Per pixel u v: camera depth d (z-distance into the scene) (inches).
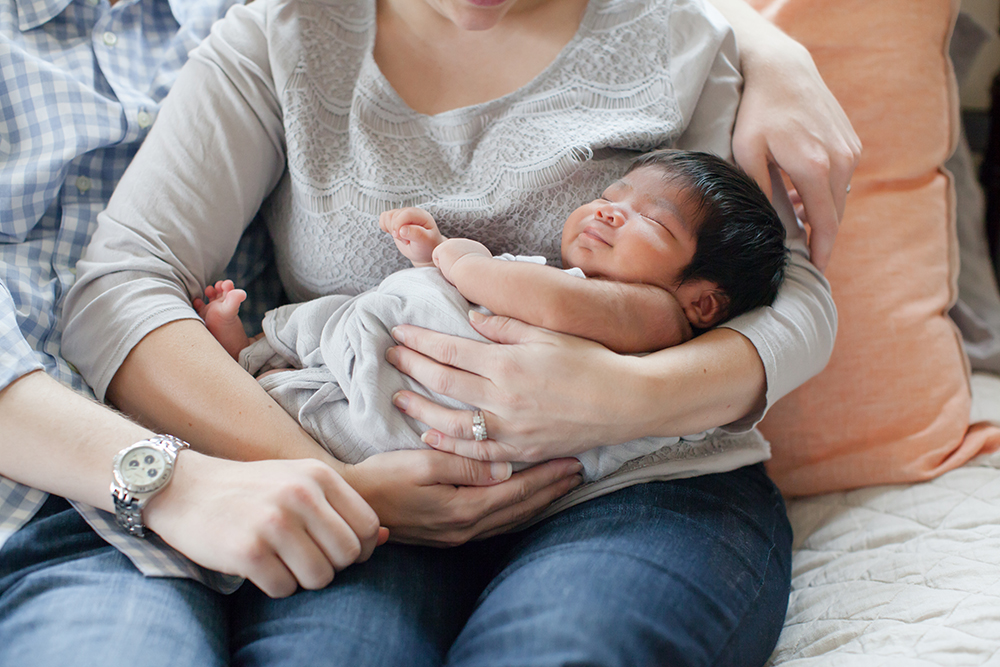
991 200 65.9
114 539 29.5
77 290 35.6
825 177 37.9
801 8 48.6
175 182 37.2
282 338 37.6
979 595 31.6
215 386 33.2
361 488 31.7
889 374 45.8
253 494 28.3
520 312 32.2
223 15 46.7
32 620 26.0
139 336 33.6
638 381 30.9
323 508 28.5
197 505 28.4
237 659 27.9
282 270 43.3
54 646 24.8
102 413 30.4
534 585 28.5
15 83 38.5
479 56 38.9
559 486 34.7
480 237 38.7
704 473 36.1
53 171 37.4
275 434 32.8
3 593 27.9
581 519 32.8
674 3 39.7
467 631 28.4
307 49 38.5
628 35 38.9
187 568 29.3
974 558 34.5
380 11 39.7
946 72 49.1
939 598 32.4
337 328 35.6
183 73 39.2
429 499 31.7
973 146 69.1
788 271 39.3
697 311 36.0
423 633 29.5
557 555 30.1
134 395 33.5
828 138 38.8
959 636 29.4
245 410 33.0
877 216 47.8
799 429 46.7
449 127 38.2
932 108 48.2
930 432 44.6
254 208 40.6
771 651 33.3
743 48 42.7
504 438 32.1
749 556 32.5
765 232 35.6
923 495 41.9
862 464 45.0
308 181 37.8
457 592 33.3
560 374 30.6
